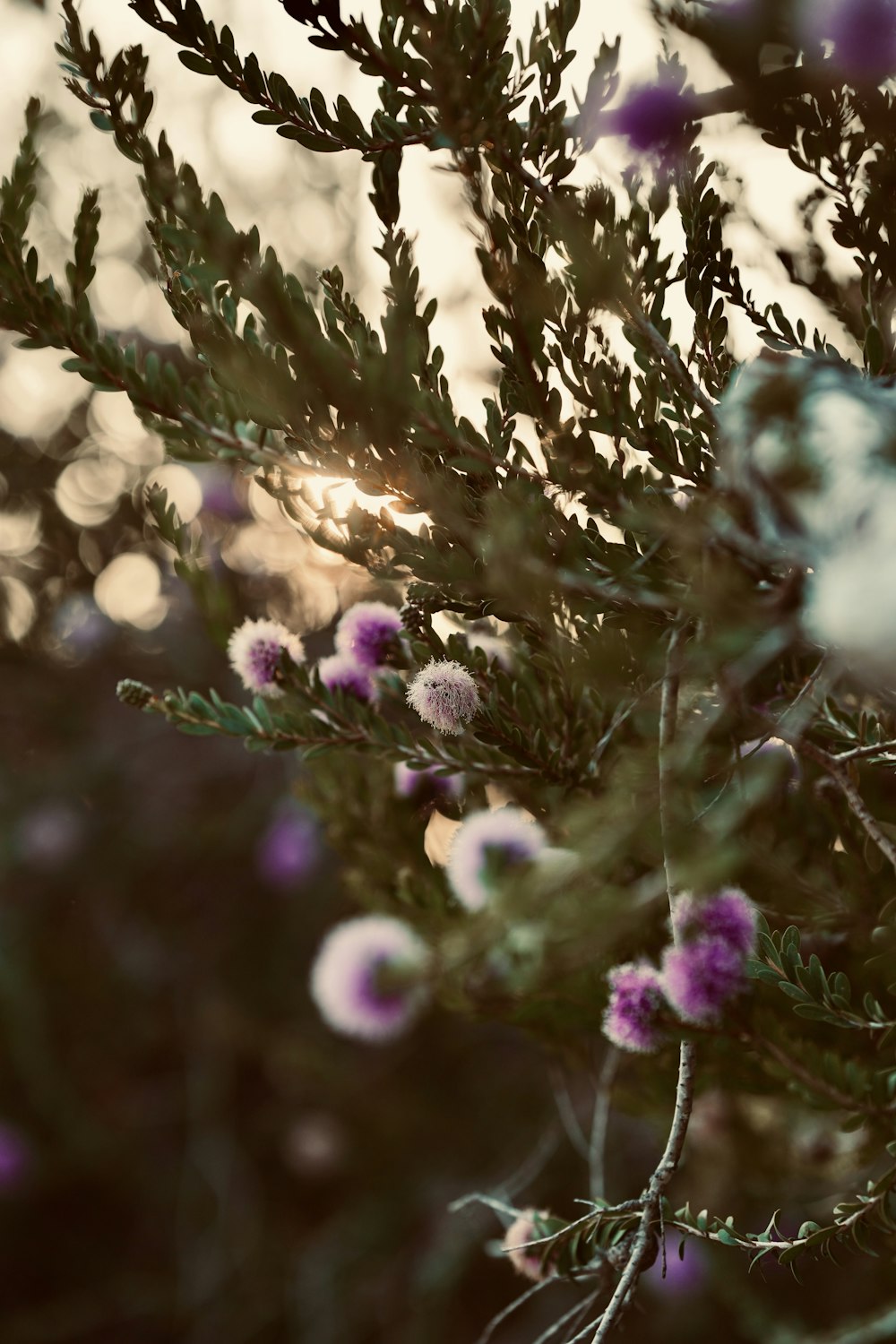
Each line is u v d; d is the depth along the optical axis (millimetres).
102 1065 1438
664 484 516
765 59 507
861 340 514
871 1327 678
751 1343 983
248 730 552
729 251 520
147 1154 1438
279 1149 1415
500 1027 1359
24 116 506
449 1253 1209
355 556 509
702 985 494
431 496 467
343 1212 1358
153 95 487
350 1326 1269
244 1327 1302
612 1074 629
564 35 495
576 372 499
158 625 1340
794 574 442
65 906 1422
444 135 492
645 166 514
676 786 472
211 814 1441
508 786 594
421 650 523
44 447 1307
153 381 507
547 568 471
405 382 450
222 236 451
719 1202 741
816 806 564
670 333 509
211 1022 1395
